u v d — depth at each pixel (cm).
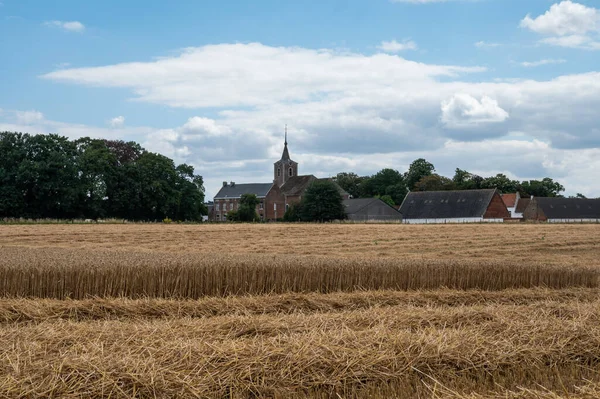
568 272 1977
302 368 787
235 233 5081
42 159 8425
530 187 14962
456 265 1833
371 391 762
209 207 17188
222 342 881
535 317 1067
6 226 5616
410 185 15650
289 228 5803
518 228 5859
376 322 1044
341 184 15812
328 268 1683
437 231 5425
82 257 1766
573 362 877
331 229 5675
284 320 1042
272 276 1631
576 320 1033
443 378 803
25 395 685
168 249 3562
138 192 9519
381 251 3588
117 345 839
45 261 1599
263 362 795
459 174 14750
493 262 1955
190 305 1368
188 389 727
